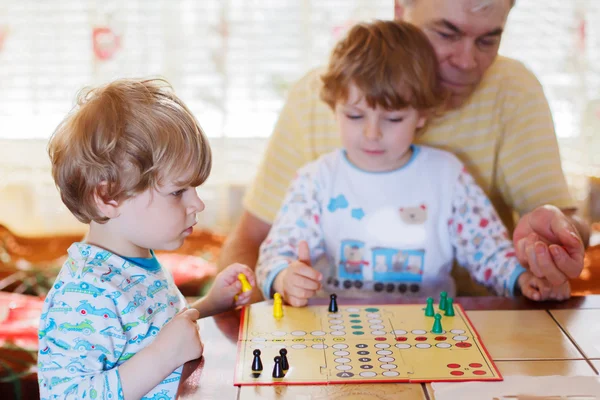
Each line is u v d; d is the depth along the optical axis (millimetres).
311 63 2492
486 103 1593
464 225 1472
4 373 1623
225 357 971
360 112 1447
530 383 883
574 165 2406
